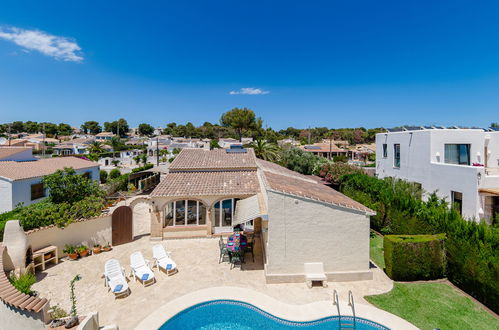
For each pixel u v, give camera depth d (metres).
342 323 13.59
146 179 54.34
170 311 14.02
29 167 37.34
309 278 16.48
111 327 12.05
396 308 14.35
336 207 17.38
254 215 17.78
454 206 20.33
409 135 31.16
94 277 18.05
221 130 195.50
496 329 12.66
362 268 17.62
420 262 17.03
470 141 28.17
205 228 25.55
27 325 11.41
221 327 13.98
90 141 162.50
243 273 18.44
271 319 13.91
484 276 14.29
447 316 13.66
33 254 18.53
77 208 22.03
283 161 62.56
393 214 23.33
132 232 24.66
